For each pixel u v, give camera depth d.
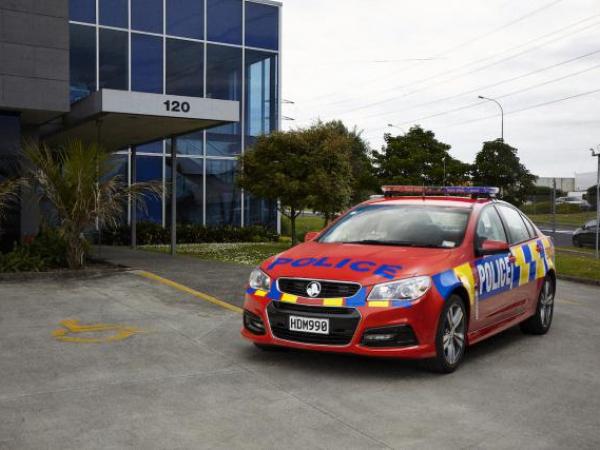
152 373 5.75
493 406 5.06
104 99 12.73
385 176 37.44
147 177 22.19
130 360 6.16
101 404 4.90
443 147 38.31
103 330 7.33
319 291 5.69
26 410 4.73
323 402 5.05
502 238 7.35
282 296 5.84
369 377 5.75
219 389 5.33
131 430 4.39
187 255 16.31
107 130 15.73
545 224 38.09
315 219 51.75
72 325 7.54
